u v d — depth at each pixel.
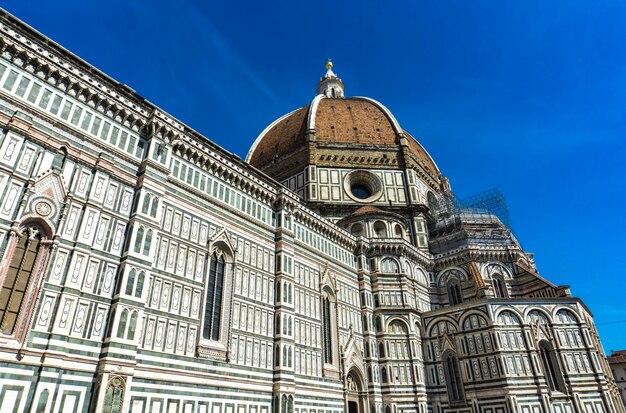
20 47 29.92
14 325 25.17
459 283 63.56
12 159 27.53
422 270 64.31
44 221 27.89
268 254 45.06
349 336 51.88
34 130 29.19
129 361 28.58
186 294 35.09
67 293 27.47
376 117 86.62
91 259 29.48
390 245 60.50
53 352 25.78
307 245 50.97
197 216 38.81
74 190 30.19
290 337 42.25
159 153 36.81
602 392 49.31
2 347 24.06
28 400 24.25
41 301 26.38
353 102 92.69
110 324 28.67
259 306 41.38
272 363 40.16
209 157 41.78
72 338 26.92
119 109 35.16
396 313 56.00
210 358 34.78
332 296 52.19
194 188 39.50
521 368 49.34
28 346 25.03
